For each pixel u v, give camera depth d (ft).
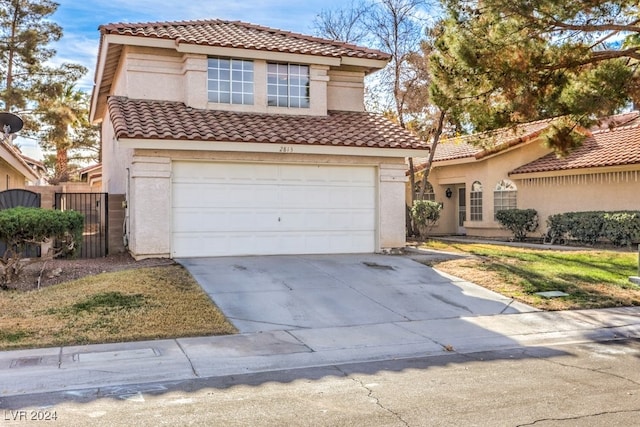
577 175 67.67
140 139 43.24
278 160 48.75
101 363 23.27
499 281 40.93
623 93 45.03
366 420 17.30
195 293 34.76
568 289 39.22
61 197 55.47
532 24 44.01
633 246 59.47
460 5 46.50
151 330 28.07
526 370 23.08
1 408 18.51
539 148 78.07
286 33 61.82
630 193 62.08
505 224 73.15
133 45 50.80
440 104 52.29
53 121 106.52
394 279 41.01
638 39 51.19
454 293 37.88
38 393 20.15
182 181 46.52
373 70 59.93
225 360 24.12
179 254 46.44
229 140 45.50
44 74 109.60
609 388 20.54
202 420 17.31
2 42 105.09
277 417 17.57
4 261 36.29
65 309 30.60
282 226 49.37
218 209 47.50
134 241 45.73
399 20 84.58
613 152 65.72
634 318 33.04
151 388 20.74
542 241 70.03
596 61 46.62
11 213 36.86
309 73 55.52
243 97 53.21
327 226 50.85
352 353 25.71
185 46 50.21
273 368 23.58
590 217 62.03
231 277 39.27
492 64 45.06
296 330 29.35
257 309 32.71
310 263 45.21
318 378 21.99
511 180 76.74
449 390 20.35
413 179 79.71
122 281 36.14
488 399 19.29
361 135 51.55
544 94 46.85
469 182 80.59
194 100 51.31
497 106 49.62
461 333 29.40
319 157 49.96
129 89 51.21
